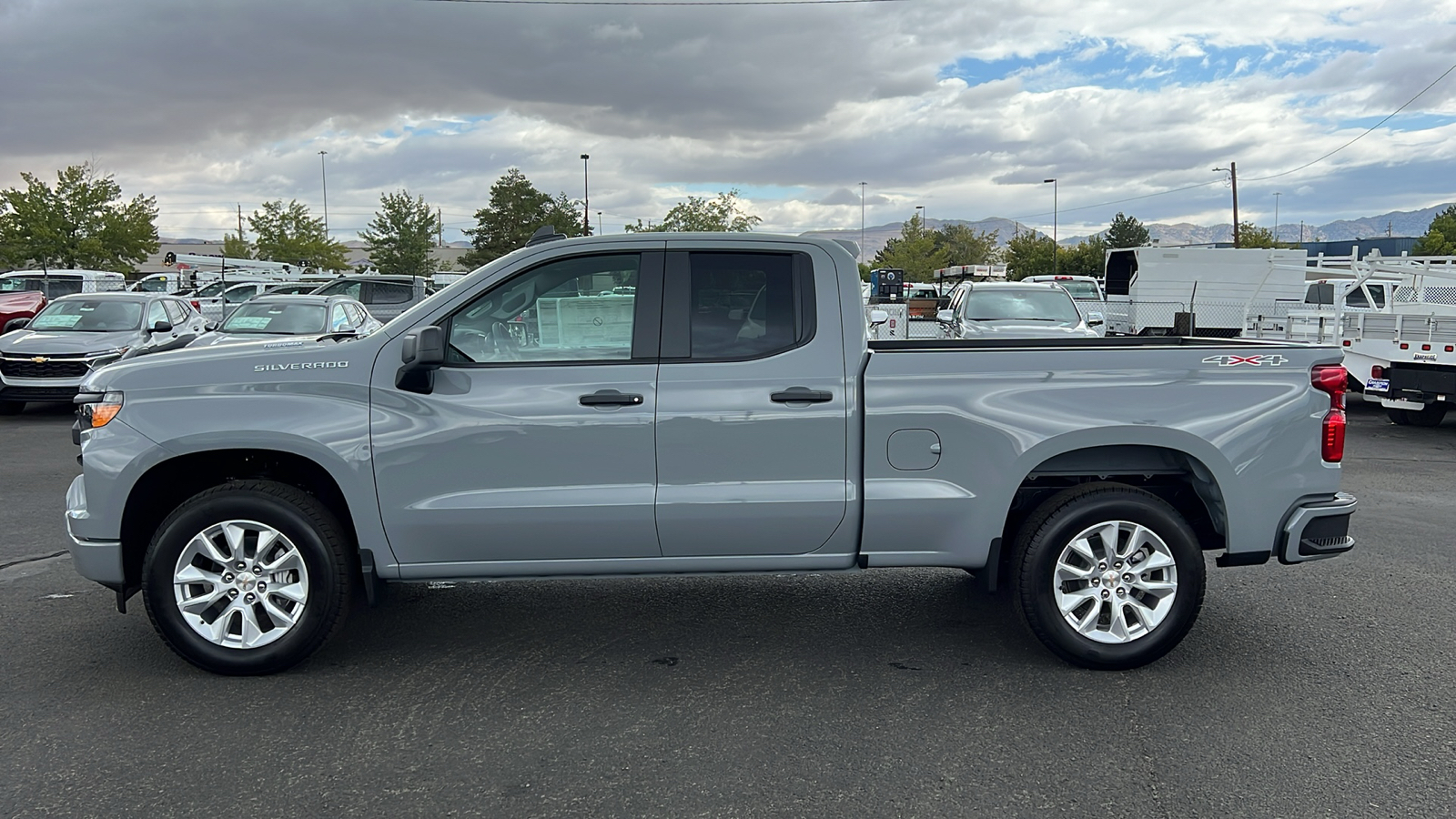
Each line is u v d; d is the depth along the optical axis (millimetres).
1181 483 5129
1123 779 3689
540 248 4727
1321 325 13875
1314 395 4793
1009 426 4668
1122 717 4238
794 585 6215
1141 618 4727
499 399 4598
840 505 4660
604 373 4625
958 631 5355
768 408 4617
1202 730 4109
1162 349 4777
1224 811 3461
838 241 4793
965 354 4711
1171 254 23781
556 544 4652
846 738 4043
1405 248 64562
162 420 4547
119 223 46875
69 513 4676
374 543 4617
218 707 4344
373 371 4617
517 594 6012
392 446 4555
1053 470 4879
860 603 5836
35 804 3508
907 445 4672
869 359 4680
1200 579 4699
